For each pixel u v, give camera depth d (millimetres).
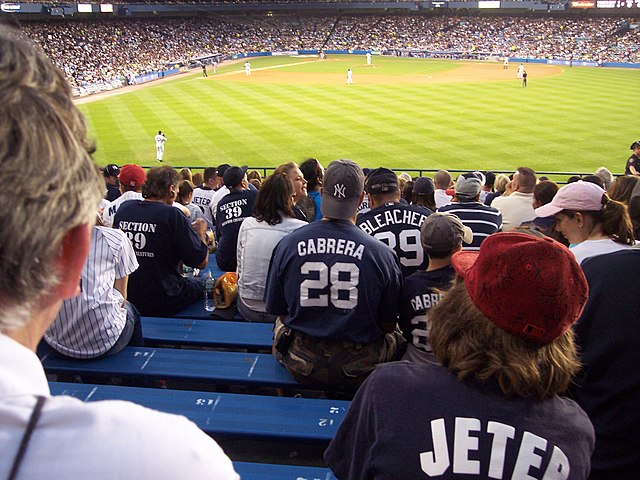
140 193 8172
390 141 29516
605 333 3027
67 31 68000
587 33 80562
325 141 29719
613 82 52312
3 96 909
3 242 886
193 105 41531
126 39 72062
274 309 4266
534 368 1837
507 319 1839
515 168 24672
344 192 3980
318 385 4137
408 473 1816
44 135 921
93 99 46469
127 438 927
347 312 3959
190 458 966
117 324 4480
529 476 1758
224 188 11227
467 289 1974
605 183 12906
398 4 86812
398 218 5840
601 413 3074
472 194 6758
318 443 3559
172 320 5469
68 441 895
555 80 53969
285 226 5457
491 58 76312
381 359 4129
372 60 75000
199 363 4504
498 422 1828
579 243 4707
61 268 1006
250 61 74750
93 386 4043
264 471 3299
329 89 48156
